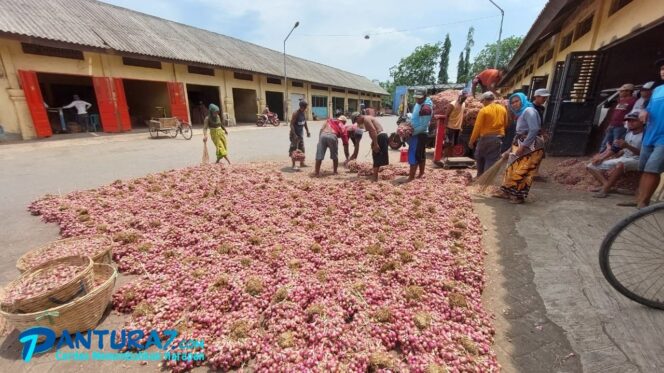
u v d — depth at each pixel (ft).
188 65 58.08
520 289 9.14
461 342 6.93
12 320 6.53
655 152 12.76
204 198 17.01
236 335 7.25
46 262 8.20
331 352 6.87
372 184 19.58
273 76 77.20
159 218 14.12
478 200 16.88
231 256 11.02
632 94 18.89
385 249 11.09
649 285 8.26
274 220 13.96
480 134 19.02
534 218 14.02
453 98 28.53
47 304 6.93
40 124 40.45
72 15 45.62
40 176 22.29
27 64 38.65
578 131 25.72
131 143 40.09
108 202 15.78
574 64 24.56
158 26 61.67
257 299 8.59
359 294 8.57
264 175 22.20
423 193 17.48
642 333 7.23
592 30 25.75
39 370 6.65
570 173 20.33
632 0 20.13
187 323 7.77
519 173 15.61
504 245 11.75
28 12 39.81
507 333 7.51
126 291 8.74
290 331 7.42
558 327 7.59
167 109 61.31
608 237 7.92
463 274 9.46
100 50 41.96
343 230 12.87
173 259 10.76
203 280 9.36
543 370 6.47
